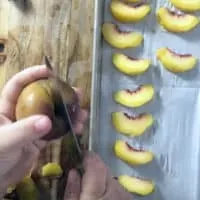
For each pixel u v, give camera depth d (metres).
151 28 0.65
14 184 0.37
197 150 0.63
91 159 0.34
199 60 0.64
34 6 0.65
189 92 0.64
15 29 0.65
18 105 0.32
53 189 0.39
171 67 0.64
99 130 0.64
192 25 0.64
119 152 0.63
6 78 0.64
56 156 0.43
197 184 0.63
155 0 0.65
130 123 0.64
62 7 0.64
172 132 0.64
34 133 0.28
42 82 0.33
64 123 0.32
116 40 0.65
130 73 0.64
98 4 0.63
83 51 0.63
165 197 0.63
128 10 0.65
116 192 0.34
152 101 0.64
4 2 0.65
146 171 0.64
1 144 0.28
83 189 0.32
